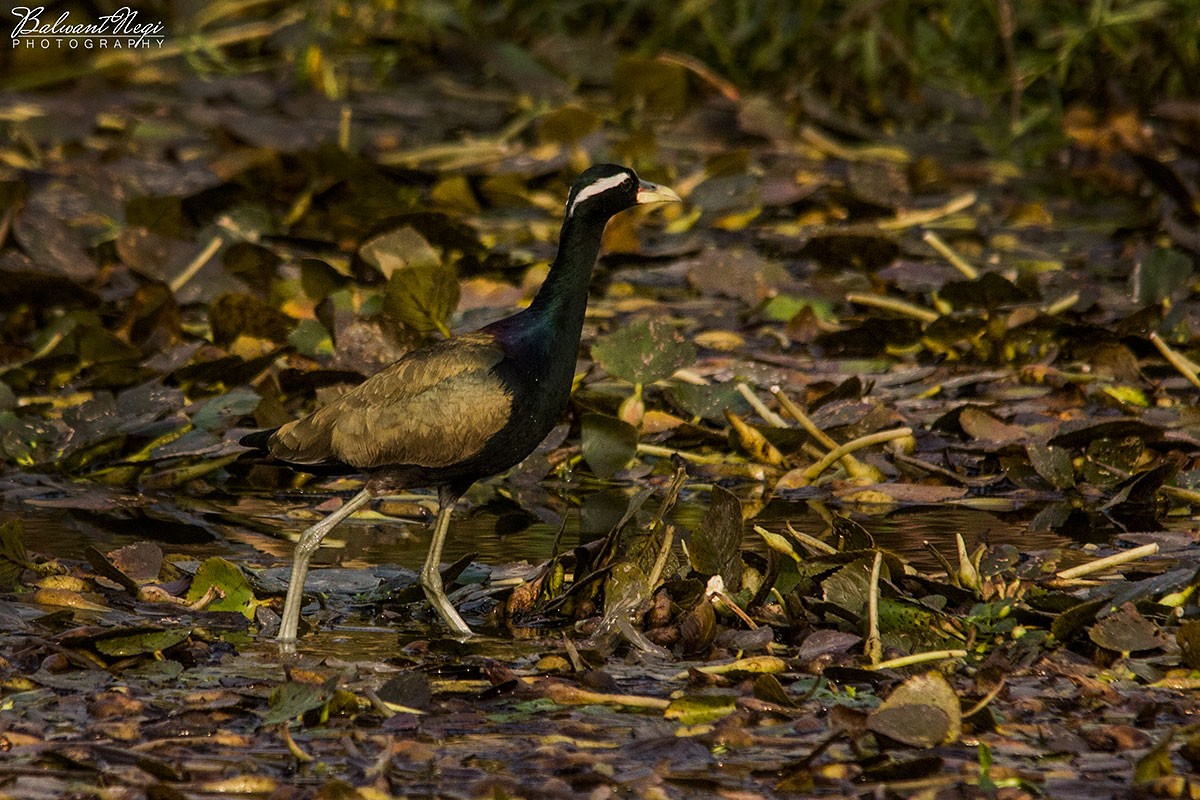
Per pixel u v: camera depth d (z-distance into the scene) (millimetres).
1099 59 22188
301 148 19516
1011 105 22391
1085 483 11586
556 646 8688
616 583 8812
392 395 9148
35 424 12305
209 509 11336
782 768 7066
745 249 17609
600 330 14859
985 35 22312
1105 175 20516
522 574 9773
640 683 8078
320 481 12078
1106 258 17406
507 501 11664
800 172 19703
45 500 11375
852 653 8336
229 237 16250
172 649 8414
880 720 7328
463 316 14039
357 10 24109
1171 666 8242
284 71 23578
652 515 11055
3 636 8570
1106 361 13203
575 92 23000
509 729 7508
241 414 12203
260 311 13773
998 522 10875
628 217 18984
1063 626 8422
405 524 11109
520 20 24359
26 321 14805
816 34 23047
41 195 19000
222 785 6816
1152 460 11641
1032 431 12156
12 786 6824
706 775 7004
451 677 8211
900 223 18266
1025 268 16844
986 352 14172
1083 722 7578
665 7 23359
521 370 9234
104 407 12234
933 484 11719
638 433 11945
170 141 21016
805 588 8898
